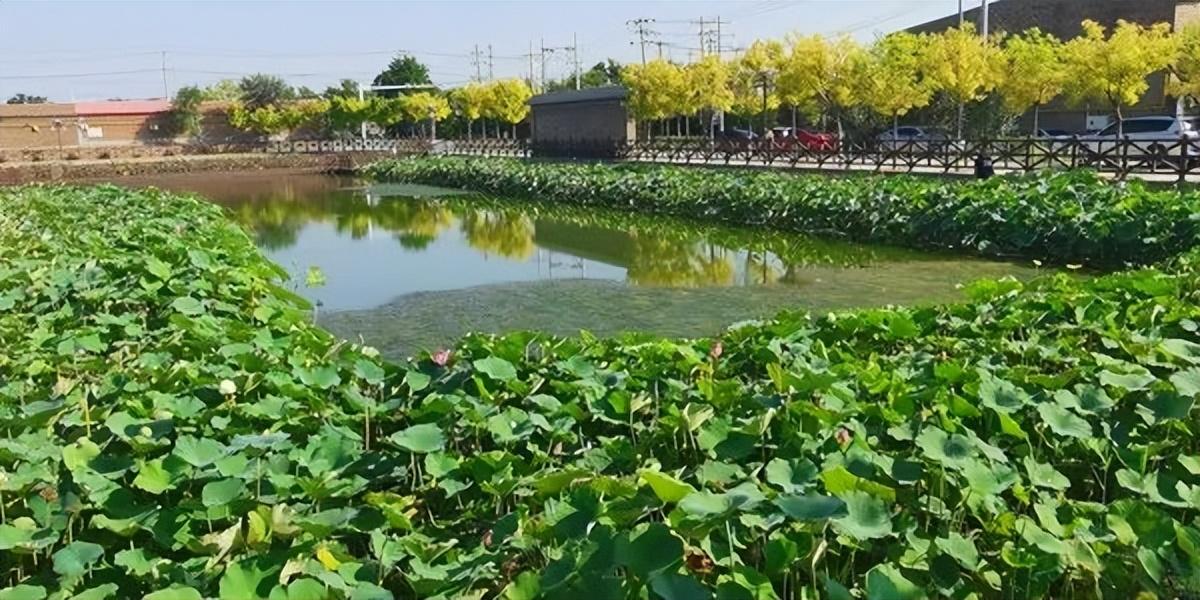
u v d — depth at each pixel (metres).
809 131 40.66
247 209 29.48
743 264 15.99
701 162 31.45
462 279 15.50
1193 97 26.77
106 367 5.91
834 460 3.84
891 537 3.45
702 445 4.18
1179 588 3.13
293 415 4.64
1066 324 6.49
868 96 28.84
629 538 3.08
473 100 52.53
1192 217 13.01
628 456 4.27
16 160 45.16
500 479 3.92
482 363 5.03
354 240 21.50
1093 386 4.56
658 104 36.53
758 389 5.03
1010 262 14.57
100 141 55.88
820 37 29.89
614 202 26.27
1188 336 6.09
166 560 3.40
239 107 59.09
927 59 27.53
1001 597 3.28
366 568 3.32
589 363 5.38
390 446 4.61
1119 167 18.56
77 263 9.10
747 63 34.38
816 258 16.09
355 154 48.84
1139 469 3.93
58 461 4.11
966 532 3.67
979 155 20.25
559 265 16.89
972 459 3.75
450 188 35.97
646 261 16.94
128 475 4.02
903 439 4.13
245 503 3.67
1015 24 37.38
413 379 5.18
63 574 3.29
